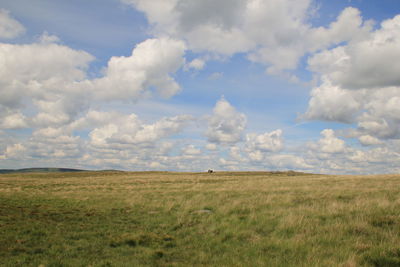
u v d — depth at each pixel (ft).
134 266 27.84
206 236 39.50
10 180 212.84
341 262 25.62
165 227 47.52
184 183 150.30
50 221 52.42
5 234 41.65
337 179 133.18
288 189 87.66
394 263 24.71
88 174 344.08
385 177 130.93
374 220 37.78
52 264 28.94
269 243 33.24
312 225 38.34
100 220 54.03
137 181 183.01
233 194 82.48
